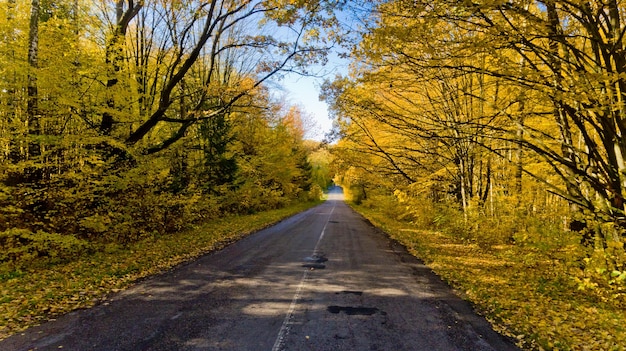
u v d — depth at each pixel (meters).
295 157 35.41
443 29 7.53
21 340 4.40
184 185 17.39
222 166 20.89
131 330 4.75
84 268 8.15
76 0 12.42
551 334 4.83
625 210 6.30
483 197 14.73
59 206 9.97
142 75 13.25
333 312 5.60
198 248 11.45
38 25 9.70
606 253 6.05
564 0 5.16
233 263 9.20
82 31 12.26
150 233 13.31
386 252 11.50
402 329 4.95
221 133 20.53
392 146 17.14
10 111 9.30
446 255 10.91
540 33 5.61
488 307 5.96
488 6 4.92
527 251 10.55
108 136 10.85
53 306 5.61
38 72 9.16
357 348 4.33
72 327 4.82
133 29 15.56
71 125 11.34
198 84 18.92
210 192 20.53
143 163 12.30
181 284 7.09
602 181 7.07
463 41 5.99
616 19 5.71
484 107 12.95
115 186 11.16
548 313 5.68
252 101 16.50
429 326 5.08
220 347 4.29
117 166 11.53
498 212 12.84
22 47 9.68
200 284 7.11
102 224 10.05
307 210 37.91
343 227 19.78
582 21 5.61
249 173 26.03
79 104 10.24
